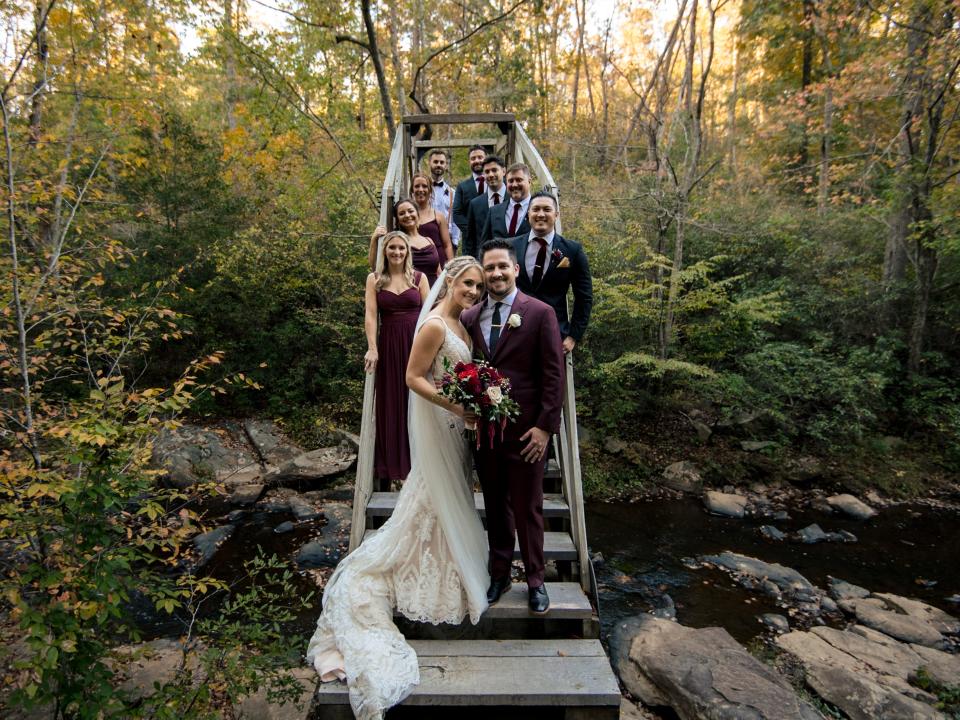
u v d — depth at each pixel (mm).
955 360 9562
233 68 12094
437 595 2498
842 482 8094
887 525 7277
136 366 9375
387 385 3607
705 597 5574
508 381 2334
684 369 8750
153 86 7375
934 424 8805
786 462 8453
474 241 4363
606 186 10891
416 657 2361
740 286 10453
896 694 3822
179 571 5617
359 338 9664
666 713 3801
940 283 9781
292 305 10039
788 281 10102
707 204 11820
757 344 9297
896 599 5469
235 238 10078
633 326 9133
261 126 11477
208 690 2945
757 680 3703
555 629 2648
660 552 6539
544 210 3156
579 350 9180
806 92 10758
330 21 7934
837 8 11070
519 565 5363
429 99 12984
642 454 8703
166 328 9258
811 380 8766
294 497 7453
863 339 9930
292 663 3312
